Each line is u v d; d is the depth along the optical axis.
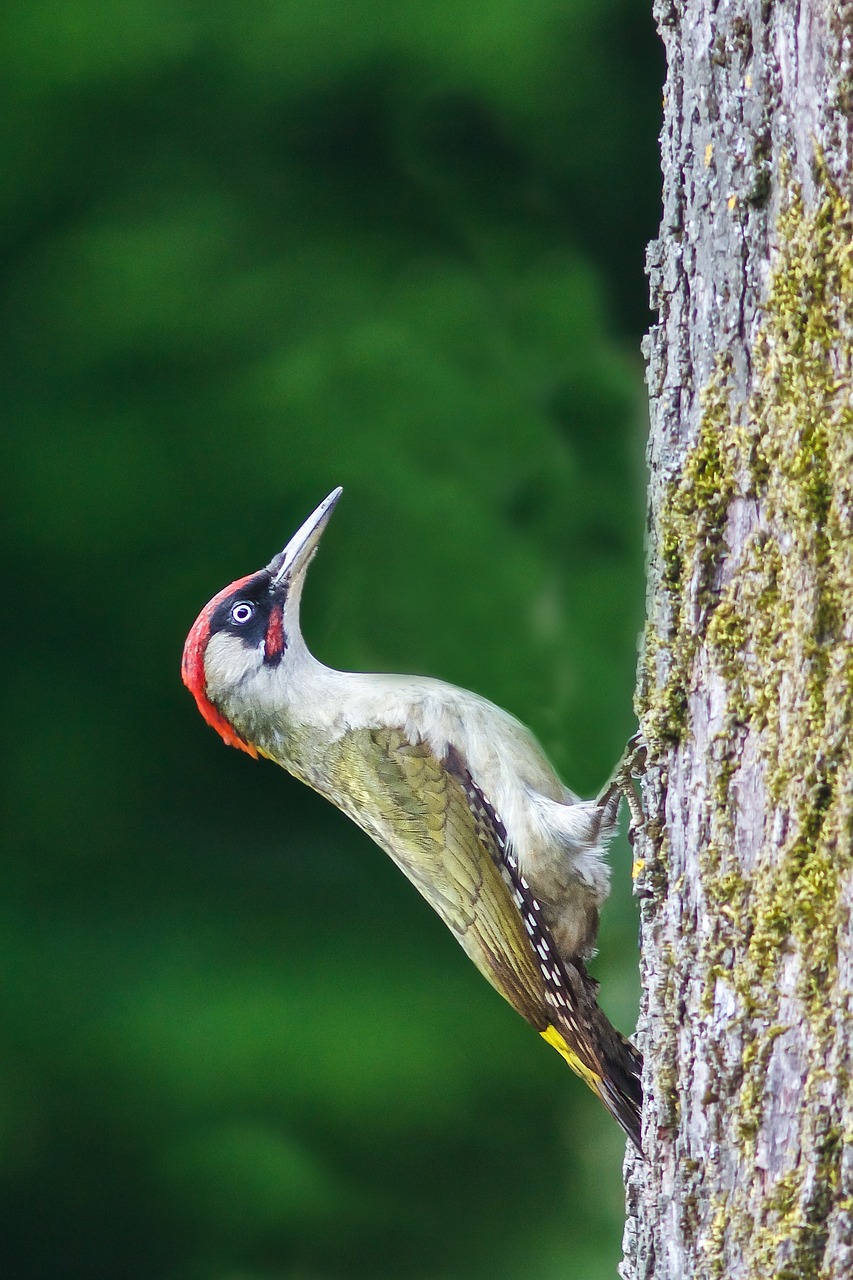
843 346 6.71
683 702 7.46
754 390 7.09
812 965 6.77
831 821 6.71
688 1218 7.31
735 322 7.16
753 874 7.06
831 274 6.75
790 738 6.88
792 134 6.89
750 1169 6.99
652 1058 7.61
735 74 7.10
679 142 7.50
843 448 6.69
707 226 7.29
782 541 6.96
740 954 7.09
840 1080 6.64
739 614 7.16
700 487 7.26
